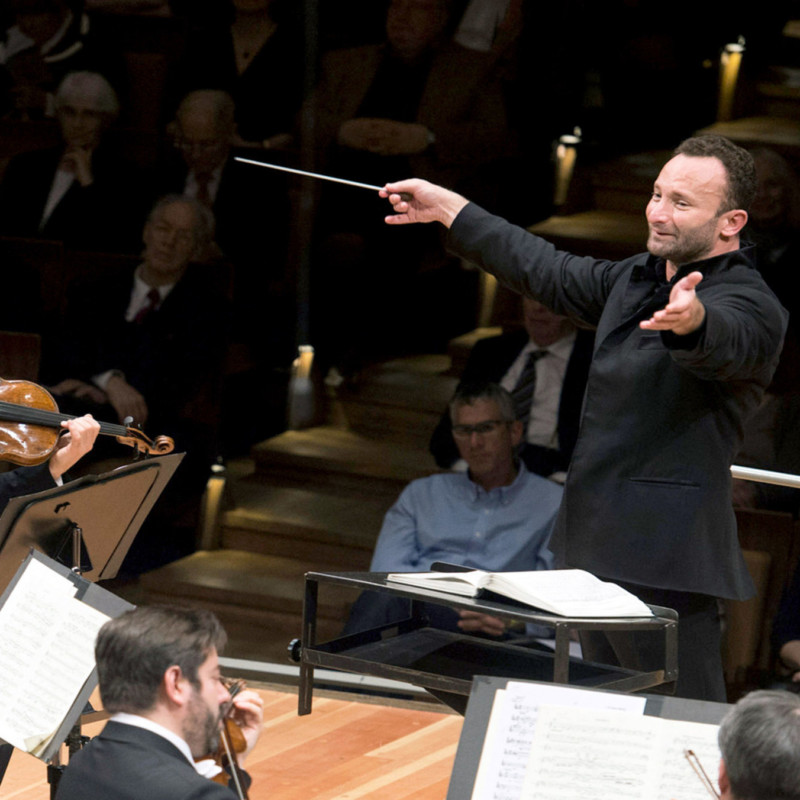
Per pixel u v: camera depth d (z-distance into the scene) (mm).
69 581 8297
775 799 5621
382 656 8422
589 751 6941
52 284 17953
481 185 16516
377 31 16641
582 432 8734
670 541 8438
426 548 15422
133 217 17656
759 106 15219
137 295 17672
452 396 16234
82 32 17562
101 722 13172
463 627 10984
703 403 8422
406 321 16625
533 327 15672
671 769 6867
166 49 17344
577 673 8516
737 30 15188
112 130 17625
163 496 17391
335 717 13367
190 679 6992
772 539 14727
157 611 7168
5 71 17719
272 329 17266
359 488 16766
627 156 15680
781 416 14852
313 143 17078
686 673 8789
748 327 8023
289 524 16938
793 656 14008
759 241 15133
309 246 17109
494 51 16172
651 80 15539
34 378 18000
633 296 8781
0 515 8734
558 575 8242
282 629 16672
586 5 15719
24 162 17859
